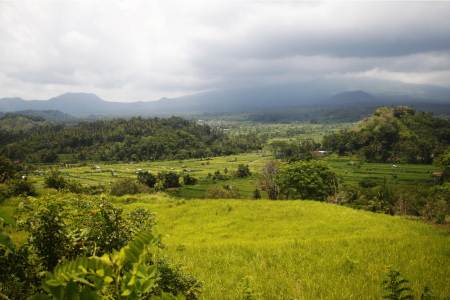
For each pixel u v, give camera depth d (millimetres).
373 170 96875
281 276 7008
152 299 1384
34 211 3381
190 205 21750
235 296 5523
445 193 22703
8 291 2805
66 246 3436
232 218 18422
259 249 10047
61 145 154375
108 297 1332
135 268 1323
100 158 150750
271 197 36469
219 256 9070
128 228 3922
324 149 143250
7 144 150750
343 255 9086
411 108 148750
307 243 11031
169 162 151000
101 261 1351
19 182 20344
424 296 4316
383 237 12109
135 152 159875
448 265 7949
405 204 34094
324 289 6172
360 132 132500
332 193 37469
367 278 6961
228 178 98438
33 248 3188
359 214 19312
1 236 1457
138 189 43781
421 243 10766
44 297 1076
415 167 98750
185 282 3730
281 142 141875
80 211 3771
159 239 1582
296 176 33438
